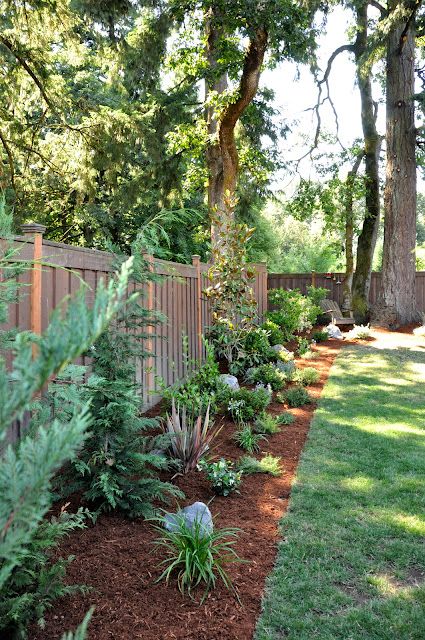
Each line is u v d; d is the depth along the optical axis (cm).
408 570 340
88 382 313
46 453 99
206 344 788
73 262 459
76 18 1075
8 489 98
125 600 292
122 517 388
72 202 1752
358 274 1806
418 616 292
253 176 1733
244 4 1081
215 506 426
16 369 96
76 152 1285
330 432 639
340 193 1747
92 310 95
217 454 551
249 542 370
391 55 1561
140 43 1263
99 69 1927
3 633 246
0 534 98
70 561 305
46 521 278
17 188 1285
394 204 1575
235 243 985
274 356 1008
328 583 324
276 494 458
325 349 1257
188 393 622
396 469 516
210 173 1446
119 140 1257
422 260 2580
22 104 1259
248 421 665
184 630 272
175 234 1897
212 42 1364
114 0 1060
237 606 296
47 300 419
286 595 310
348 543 372
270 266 3058
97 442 379
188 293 870
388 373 981
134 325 403
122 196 1501
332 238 2045
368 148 1809
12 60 1030
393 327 1547
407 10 1374
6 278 265
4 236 263
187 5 1178
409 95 1558
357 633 278
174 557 322
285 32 1138
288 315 1402
